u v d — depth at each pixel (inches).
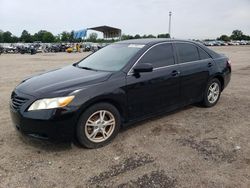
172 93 197.3
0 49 1424.7
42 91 149.0
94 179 128.7
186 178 128.5
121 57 185.2
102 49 217.3
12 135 177.3
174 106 202.4
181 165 140.0
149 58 184.7
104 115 161.0
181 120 205.9
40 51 1667.1
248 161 143.9
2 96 288.0
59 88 149.6
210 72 226.7
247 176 129.9
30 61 812.0
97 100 154.8
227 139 171.6
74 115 146.4
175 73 196.2
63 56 1121.4
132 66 173.9
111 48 208.8
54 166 140.1
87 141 155.4
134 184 124.5
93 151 156.3
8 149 158.1
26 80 178.1
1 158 147.6
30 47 1493.6
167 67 192.7
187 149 157.8
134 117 177.5
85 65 198.4
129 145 163.6
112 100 162.1
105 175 131.9
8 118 210.5
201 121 203.9
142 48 185.9
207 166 138.9
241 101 260.8
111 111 162.7
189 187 121.9
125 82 166.9
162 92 189.5
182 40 215.2
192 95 216.1
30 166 140.1
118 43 213.6
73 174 132.8
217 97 244.2
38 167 139.2
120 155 151.4
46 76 176.7
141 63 174.9
